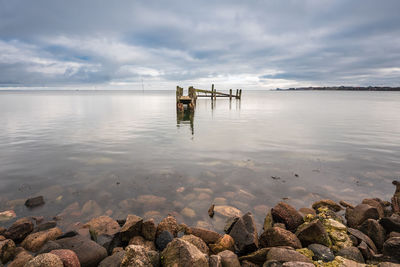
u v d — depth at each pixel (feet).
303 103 162.91
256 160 28.76
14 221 15.61
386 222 14.66
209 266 10.56
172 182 22.09
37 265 9.24
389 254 11.61
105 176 23.61
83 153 32.14
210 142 38.99
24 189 20.53
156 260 10.94
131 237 13.88
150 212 16.94
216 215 16.58
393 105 139.23
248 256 12.19
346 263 10.98
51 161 28.43
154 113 92.27
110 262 11.03
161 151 33.09
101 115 84.23
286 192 20.17
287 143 38.06
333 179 22.94
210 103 156.66
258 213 16.96
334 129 52.19
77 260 10.64
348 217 16.35
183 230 14.79
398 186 19.74
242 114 86.43
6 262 11.59
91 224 14.85
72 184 21.63
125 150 33.73
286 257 11.21
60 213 16.67
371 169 25.66
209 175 23.82
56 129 52.85
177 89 94.48
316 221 13.65
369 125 58.13
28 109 110.42
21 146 36.37
